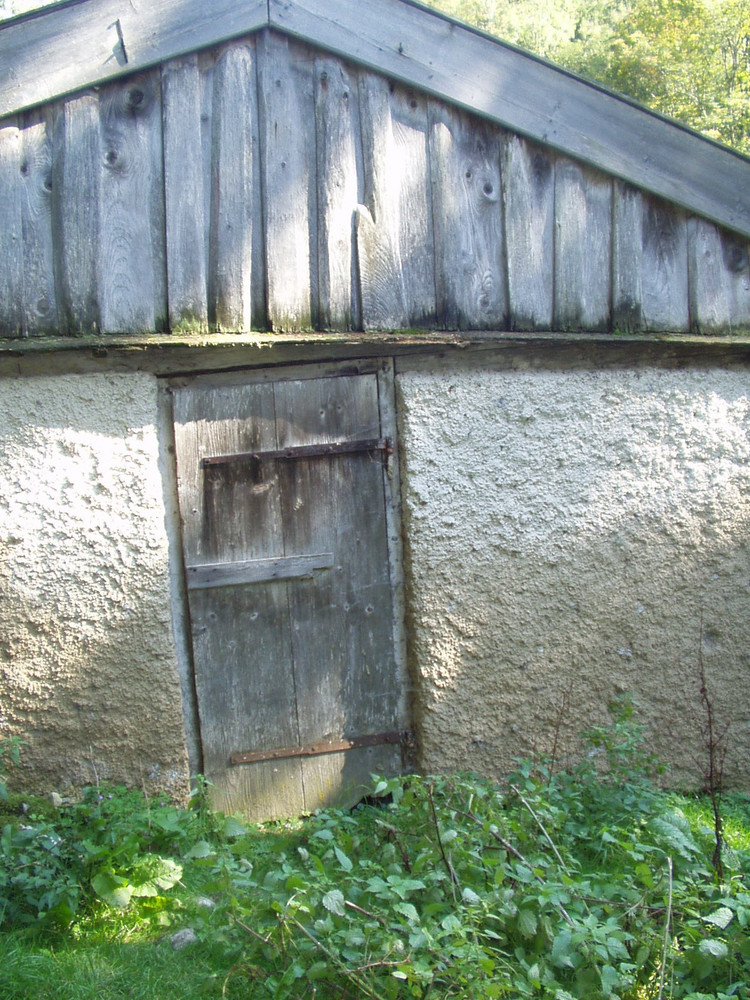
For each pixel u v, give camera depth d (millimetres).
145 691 3760
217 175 3730
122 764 3777
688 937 2742
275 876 2762
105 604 3689
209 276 3740
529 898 2705
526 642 4027
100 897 3053
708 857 3250
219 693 3922
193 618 3873
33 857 3131
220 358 3814
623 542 4102
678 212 4145
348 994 2523
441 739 3992
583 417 4051
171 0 3625
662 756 4219
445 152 3914
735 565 4246
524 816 3258
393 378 3971
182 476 3838
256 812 3971
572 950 2637
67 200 3619
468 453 3943
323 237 3824
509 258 3979
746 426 4242
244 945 2785
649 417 4121
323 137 3805
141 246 3686
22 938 2938
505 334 3932
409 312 3906
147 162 3680
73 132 3615
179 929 3037
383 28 3791
